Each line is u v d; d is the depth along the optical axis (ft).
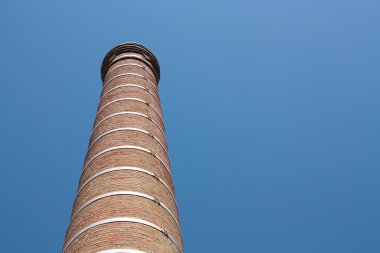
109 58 88.94
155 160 57.98
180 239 49.49
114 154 56.29
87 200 50.21
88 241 43.57
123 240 42.45
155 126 67.10
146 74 82.64
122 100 70.85
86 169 57.52
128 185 50.47
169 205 52.08
